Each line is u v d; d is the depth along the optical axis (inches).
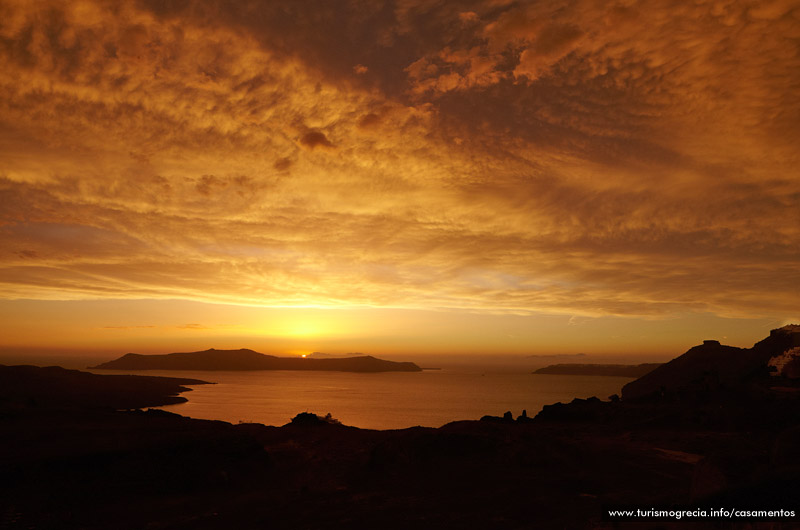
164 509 643.5
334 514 600.4
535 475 766.5
